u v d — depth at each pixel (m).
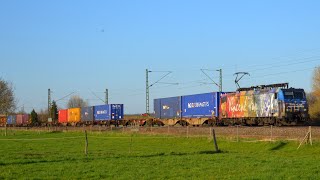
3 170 24.47
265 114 54.50
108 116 94.88
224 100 63.78
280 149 35.09
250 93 57.81
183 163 26.84
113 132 66.75
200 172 22.75
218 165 25.53
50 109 132.00
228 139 41.91
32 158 31.39
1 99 93.25
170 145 45.22
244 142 39.41
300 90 53.09
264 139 38.81
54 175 22.39
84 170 24.00
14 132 89.06
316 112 77.19
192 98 71.00
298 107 52.22
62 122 120.75
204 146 41.75
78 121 109.75
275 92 53.09
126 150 39.62
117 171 23.61
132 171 23.55
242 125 59.78
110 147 44.12
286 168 23.56
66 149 42.03
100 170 24.00
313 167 23.77
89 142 52.78
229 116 62.31
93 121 102.19
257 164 25.66
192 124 70.81
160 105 81.19
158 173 22.62
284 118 51.66
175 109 75.81
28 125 132.88
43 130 89.81
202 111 68.12
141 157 31.28
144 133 59.53
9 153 37.25
